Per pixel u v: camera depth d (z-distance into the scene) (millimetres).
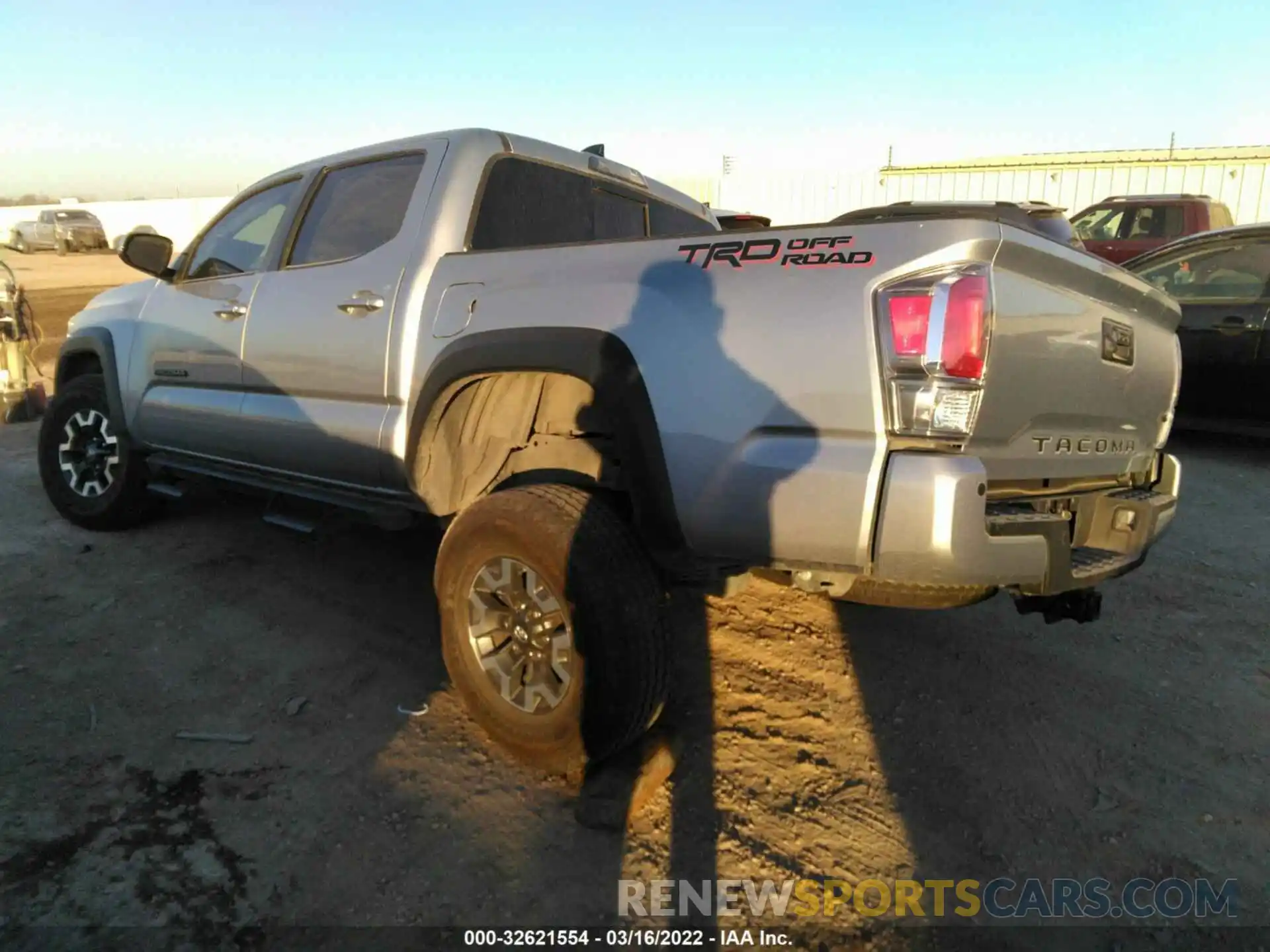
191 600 4059
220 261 4281
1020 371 2361
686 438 2488
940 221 2232
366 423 3330
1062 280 2523
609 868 2436
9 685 3279
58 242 33781
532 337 2760
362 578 4328
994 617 4098
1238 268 6836
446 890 2340
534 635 2750
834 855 2523
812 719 3201
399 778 2789
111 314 4828
